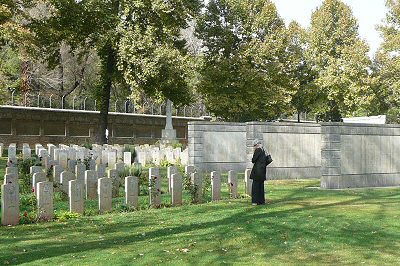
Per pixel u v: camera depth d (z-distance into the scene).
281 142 25.77
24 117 47.34
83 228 12.07
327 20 57.53
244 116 49.38
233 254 9.20
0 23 28.92
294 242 10.20
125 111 60.53
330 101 60.19
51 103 55.38
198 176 16.94
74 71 59.03
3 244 10.20
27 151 28.70
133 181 15.52
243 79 46.31
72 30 38.44
